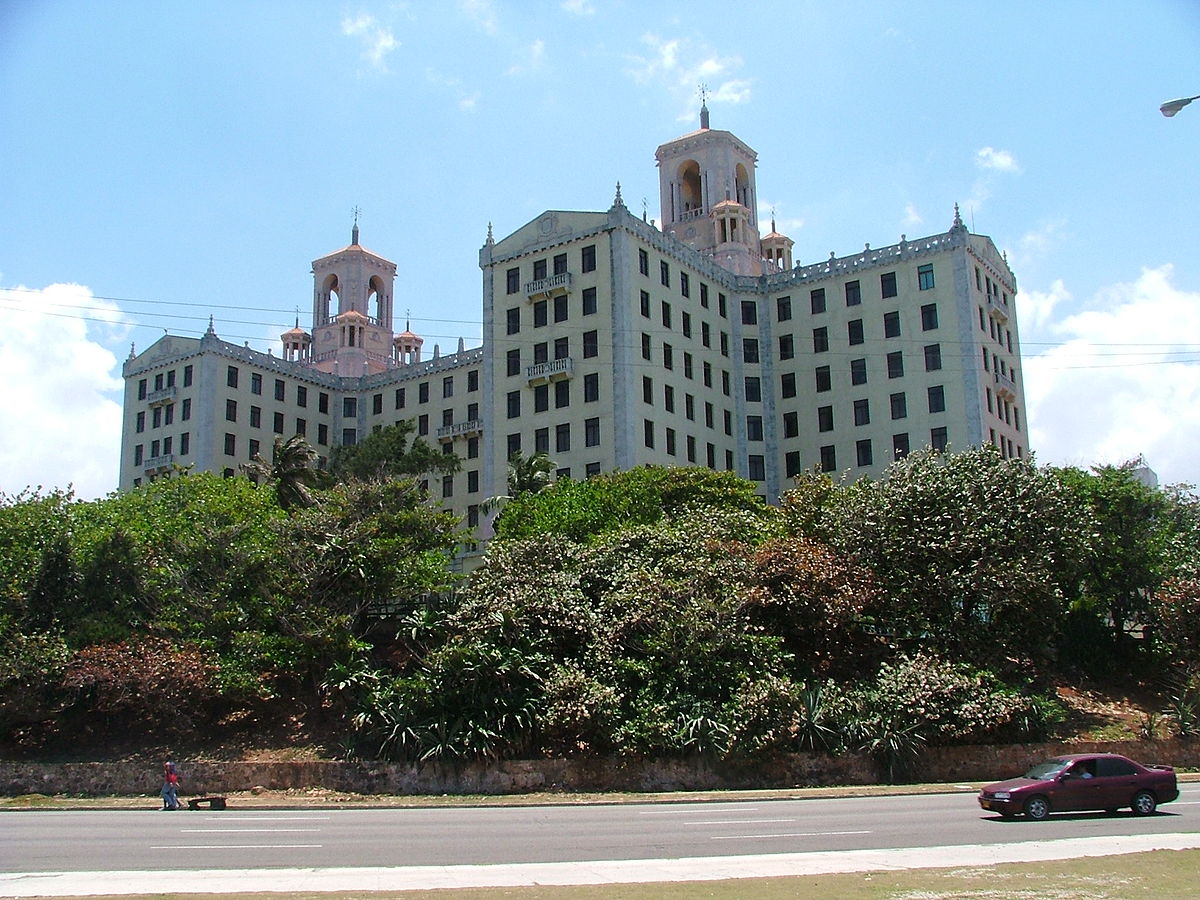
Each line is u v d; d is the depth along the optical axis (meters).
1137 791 23.66
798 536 43.03
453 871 16.09
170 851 19.56
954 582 38.62
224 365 85.56
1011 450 73.38
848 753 34.41
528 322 71.38
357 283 105.69
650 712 34.19
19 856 19.00
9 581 39.50
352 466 62.91
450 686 34.69
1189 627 41.16
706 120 89.81
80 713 39.38
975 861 16.69
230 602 39.06
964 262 70.56
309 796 32.75
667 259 72.44
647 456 66.69
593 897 13.64
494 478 70.62
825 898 13.50
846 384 73.81
